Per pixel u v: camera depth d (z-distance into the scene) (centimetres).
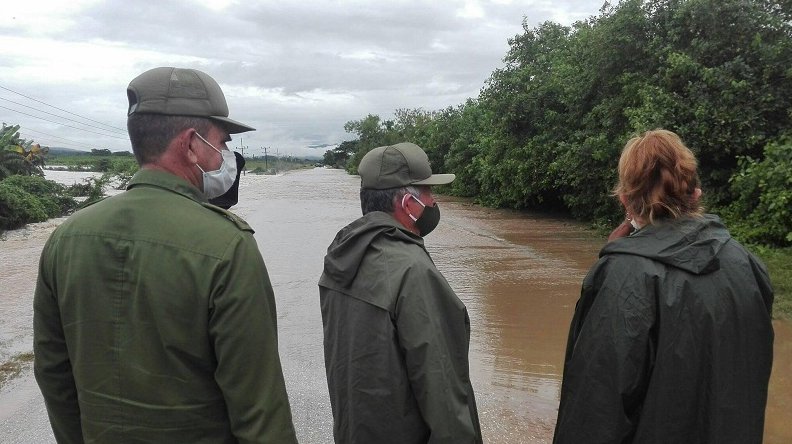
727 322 174
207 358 157
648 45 1223
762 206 888
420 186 228
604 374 181
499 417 411
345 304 208
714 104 1031
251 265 159
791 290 646
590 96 1475
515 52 1928
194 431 158
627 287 180
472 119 2630
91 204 171
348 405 203
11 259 1206
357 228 217
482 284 825
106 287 155
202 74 177
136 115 167
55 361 172
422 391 190
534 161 1714
